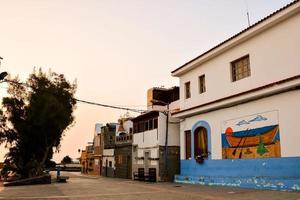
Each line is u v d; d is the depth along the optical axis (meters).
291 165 15.39
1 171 31.91
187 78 25.12
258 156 17.38
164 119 28.42
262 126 17.30
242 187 17.98
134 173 32.81
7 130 30.17
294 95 15.60
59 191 18.00
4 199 14.09
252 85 18.41
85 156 57.84
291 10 15.85
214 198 13.35
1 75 17.89
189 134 24.42
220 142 20.53
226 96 20.42
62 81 31.25
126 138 36.34
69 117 31.03
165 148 27.94
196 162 22.92
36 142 31.19
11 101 29.78
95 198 14.20
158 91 32.59
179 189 18.22
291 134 15.55
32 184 25.02
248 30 18.42
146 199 13.53
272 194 14.00
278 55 16.91
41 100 29.30
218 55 21.58
